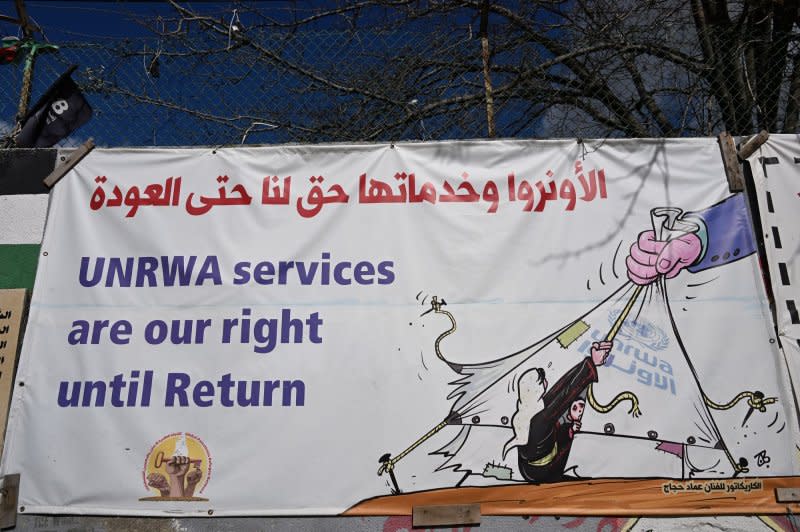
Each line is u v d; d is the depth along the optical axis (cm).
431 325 387
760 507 361
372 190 411
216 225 407
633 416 372
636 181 409
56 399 379
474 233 401
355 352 383
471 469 368
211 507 365
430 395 377
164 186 414
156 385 380
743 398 374
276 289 394
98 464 371
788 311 391
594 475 366
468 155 416
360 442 372
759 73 534
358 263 398
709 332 384
